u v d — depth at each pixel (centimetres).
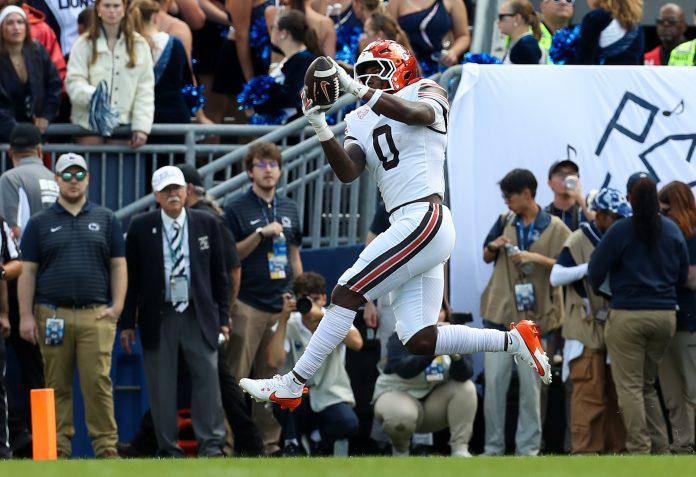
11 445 3067
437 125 2083
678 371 3130
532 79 3481
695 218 3147
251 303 3203
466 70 3472
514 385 3334
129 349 3117
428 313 2100
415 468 1573
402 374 3125
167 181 3034
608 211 3114
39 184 3138
